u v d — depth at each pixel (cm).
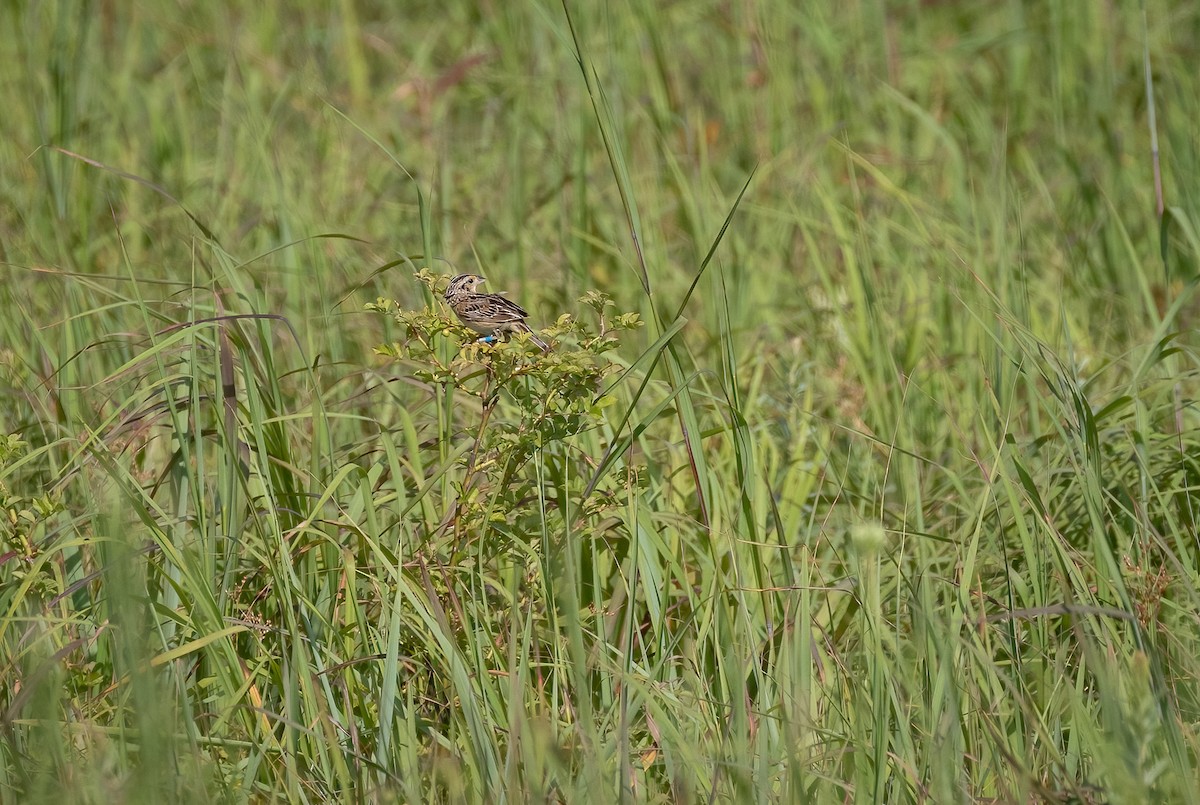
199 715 823
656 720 772
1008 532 1025
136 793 679
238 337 1003
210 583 876
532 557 905
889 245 1517
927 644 809
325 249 1412
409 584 868
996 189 1503
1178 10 2145
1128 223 1608
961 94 1967
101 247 1510
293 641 821
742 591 887
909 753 766
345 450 1067
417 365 1048
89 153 1700
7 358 1161
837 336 1369
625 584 955
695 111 1794
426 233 997
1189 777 722
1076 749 791
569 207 1593
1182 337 1317
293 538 936
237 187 1600
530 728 748
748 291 1436
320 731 796
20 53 1952
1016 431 1225
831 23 2094
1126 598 820
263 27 2167
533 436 892
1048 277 1459
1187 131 1659
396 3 2447
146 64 2123
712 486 1004
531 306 1385
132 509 896
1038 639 877
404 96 1917
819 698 847
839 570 1052
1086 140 1784
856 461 1188
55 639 891
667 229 1648
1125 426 1058
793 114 1812
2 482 901
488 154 1792
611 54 1691
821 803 746
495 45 2089
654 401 1248
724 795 759
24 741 817
